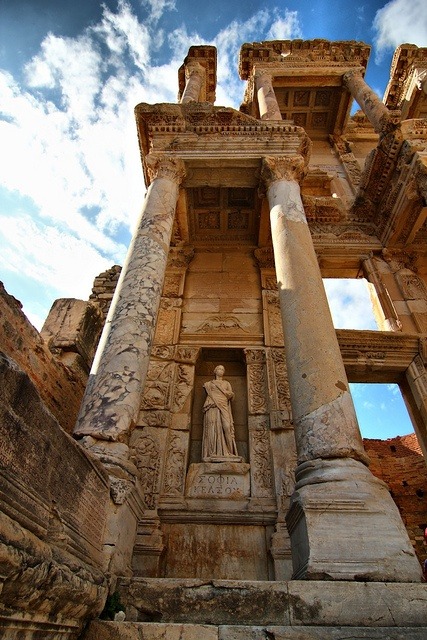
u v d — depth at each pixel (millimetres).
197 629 3609
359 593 3951
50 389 8406
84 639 3516
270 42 19016
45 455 3189
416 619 3787
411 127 11633
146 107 11367
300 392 6293
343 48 18391
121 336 6906
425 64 16156
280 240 8688
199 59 18969
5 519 2498
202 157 10586
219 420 9242
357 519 4762
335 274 13641
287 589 4008
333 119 19016
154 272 8125
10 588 2455
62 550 3277
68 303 10680
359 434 5875
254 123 11195
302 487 5285
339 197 15531
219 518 7883
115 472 5148
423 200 11367
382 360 10719
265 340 10789
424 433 10016
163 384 9969
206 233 13609
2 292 6805
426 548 14469
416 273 12461
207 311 11641
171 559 7469
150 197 9664
